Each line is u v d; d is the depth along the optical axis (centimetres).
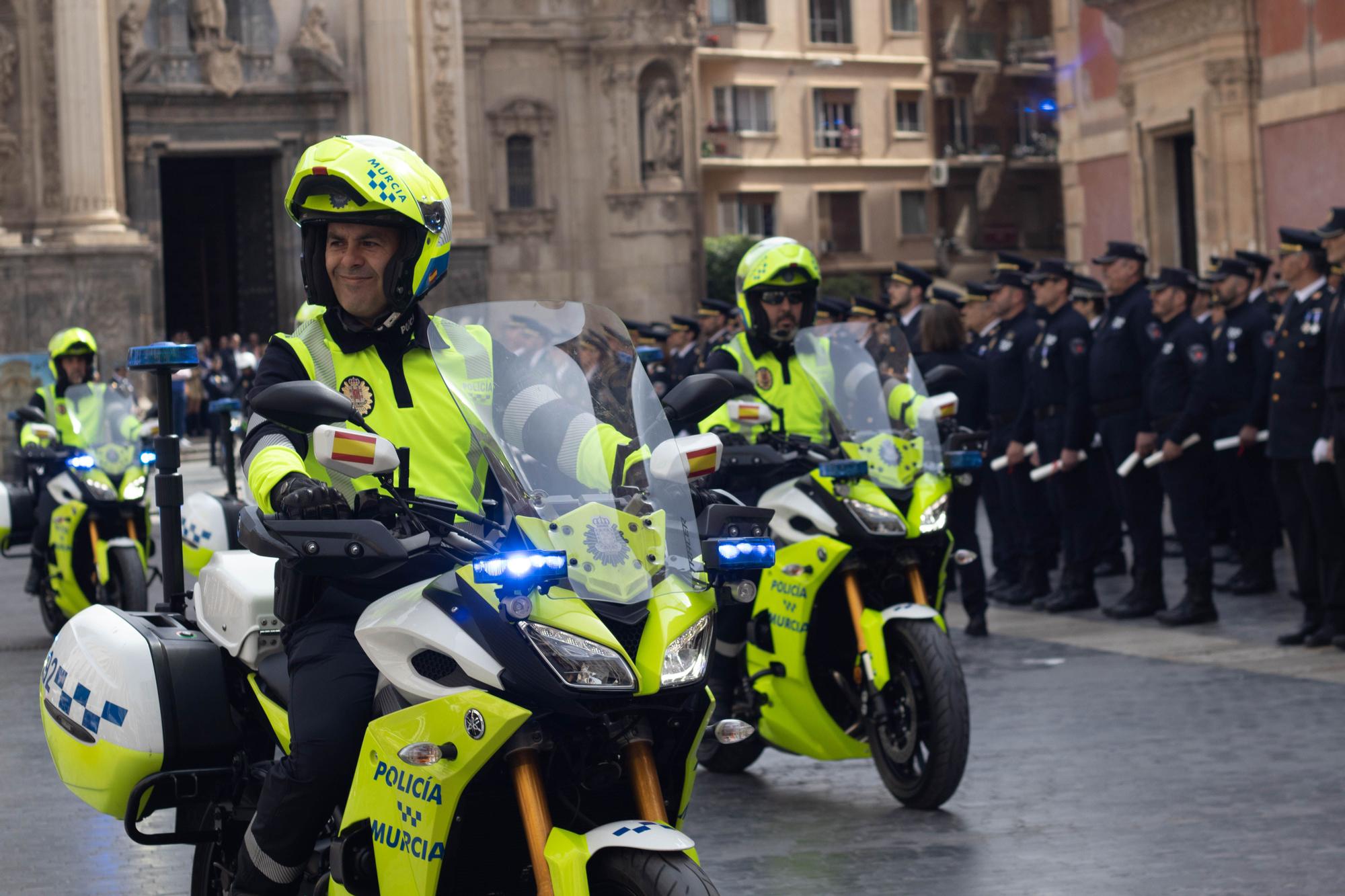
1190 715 912
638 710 386
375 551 390
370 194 431
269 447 423
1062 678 1048
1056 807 722
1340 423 1078
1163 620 1262
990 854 651
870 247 5753
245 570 519
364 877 417
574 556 395
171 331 4172
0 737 962
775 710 761
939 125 5981
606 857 372
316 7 3878
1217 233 2667
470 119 4281
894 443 749
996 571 1498
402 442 442
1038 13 6228
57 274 3341
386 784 402
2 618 1519
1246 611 1318
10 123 3478
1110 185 3012
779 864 646
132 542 1238
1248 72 2602
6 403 3297
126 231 3416
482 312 444
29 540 1373
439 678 396
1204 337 1260
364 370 445
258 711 510
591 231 4419
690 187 4462
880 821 711
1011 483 1421
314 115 3903
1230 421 1578
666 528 414
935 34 5988
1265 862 625
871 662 711
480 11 4278
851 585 733
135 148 3741
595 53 4381
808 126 5597
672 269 4428
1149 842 660
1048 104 6259
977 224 6072
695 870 366
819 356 786
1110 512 1591
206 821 510
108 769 501
